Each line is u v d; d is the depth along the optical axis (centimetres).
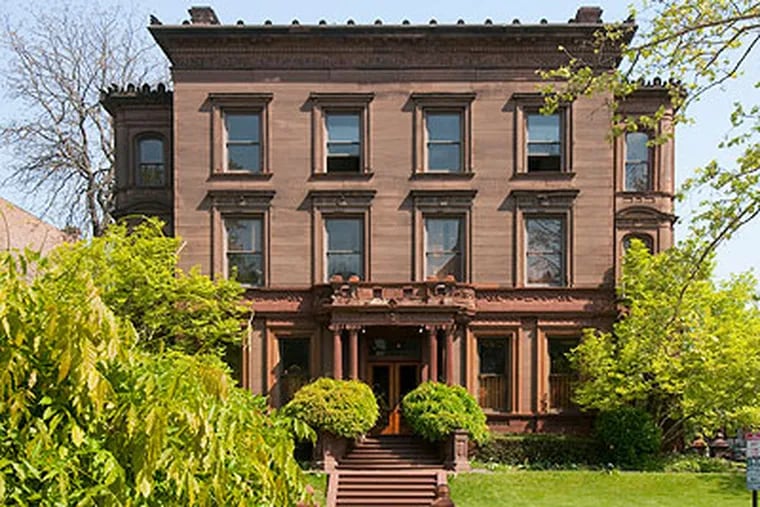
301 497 816
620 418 3119
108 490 598
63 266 857
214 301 3088
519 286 3447
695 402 3059
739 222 1298
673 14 1264
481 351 3481
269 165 3484
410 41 3478
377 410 3128
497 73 3503
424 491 2780
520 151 3484
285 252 3466
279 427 821
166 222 3622
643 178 3581
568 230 3469
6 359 595
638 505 2584
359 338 3384
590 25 3409
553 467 3114
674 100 1349
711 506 2569
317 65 3503
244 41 3472
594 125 3500
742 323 3080
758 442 1920
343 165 3512
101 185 4406
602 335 3247
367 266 3456
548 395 3444
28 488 582
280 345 3459
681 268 1470
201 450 660
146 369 695
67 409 618
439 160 3519
